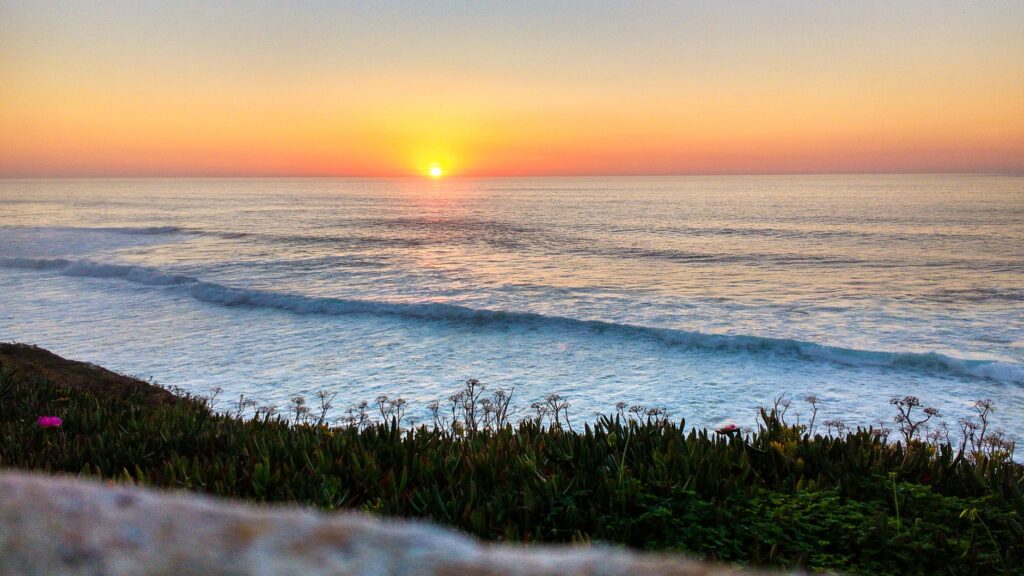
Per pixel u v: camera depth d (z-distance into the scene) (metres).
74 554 0.67
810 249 52.31
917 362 17.98
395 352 19.83
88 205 145.25
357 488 3.94
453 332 22.33
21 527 0.71
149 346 20.56
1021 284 33.69
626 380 17.05
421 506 3.60
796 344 19.36
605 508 3.68
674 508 3.69
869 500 4.08
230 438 5.53
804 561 3.23
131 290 31.11
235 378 17.12
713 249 53.06
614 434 5.05
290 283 34.53
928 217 85.50
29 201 168.00
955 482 4.51
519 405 14.97
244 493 3.92
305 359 19.03
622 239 62.72
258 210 125.69
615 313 26.28
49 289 31.48
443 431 5.91
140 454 5.05
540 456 4.63
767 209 111.00
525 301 29.12
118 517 0.75
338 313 25.56
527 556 0.71
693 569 0.70
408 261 45.16
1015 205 111.25
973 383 16.66
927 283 34.31
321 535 0.73
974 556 3.25
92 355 19.44
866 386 16.52
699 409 14.87
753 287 33.31
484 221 91.19
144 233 68.31
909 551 3.34
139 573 0.63
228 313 25.77
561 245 57.06
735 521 3.57
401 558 0.67
